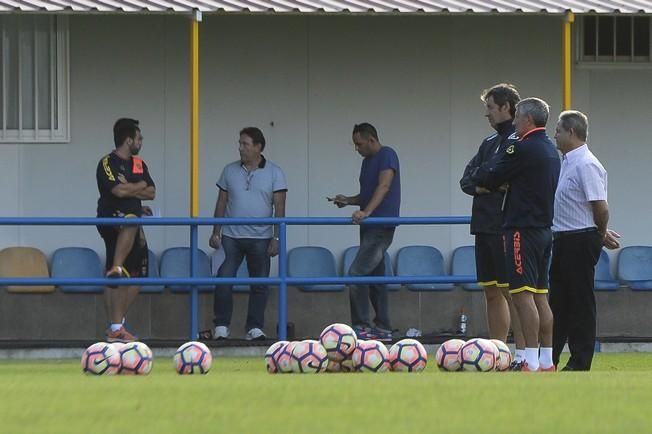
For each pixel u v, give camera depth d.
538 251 34.00
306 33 49.41
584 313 35.75
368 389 26.00
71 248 47.94
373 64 49.75
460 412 22.22
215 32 49.03
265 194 46.16
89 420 21.33
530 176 33.84
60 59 48.22
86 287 47.25
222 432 19.78
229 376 30.91
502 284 35.78
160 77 48.72
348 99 49.62
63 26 48.22
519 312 34.09
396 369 32.94
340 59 49.59
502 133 35.41
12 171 48.03
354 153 49.66
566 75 43.50
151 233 48.72
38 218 41.41
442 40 49.97
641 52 51.31
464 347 33.06
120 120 43.41
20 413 22.31
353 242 49.72
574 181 35.44
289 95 49.38
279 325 42.66
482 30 50.22
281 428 20.19
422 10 42.25
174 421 21.09
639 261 50.75
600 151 51.22
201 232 48.84
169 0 41.88
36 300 47.28
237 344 44.56
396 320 49.22
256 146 46.22
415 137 49.91
